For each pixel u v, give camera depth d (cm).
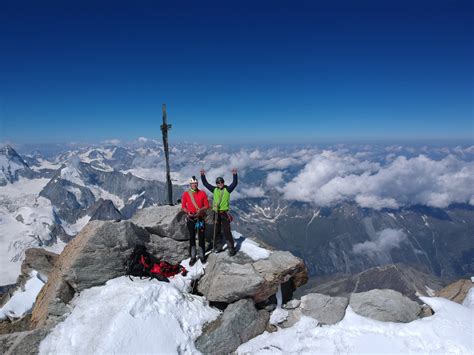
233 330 1220
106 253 1354
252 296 1305
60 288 1311
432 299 1384
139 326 1092
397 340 1173
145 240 1506
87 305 1213
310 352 1152
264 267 1358
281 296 1402
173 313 1204
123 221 1437
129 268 1355
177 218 1549
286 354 1154
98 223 1409
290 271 1358
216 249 1513
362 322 1277
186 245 1573
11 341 1088
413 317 1294
